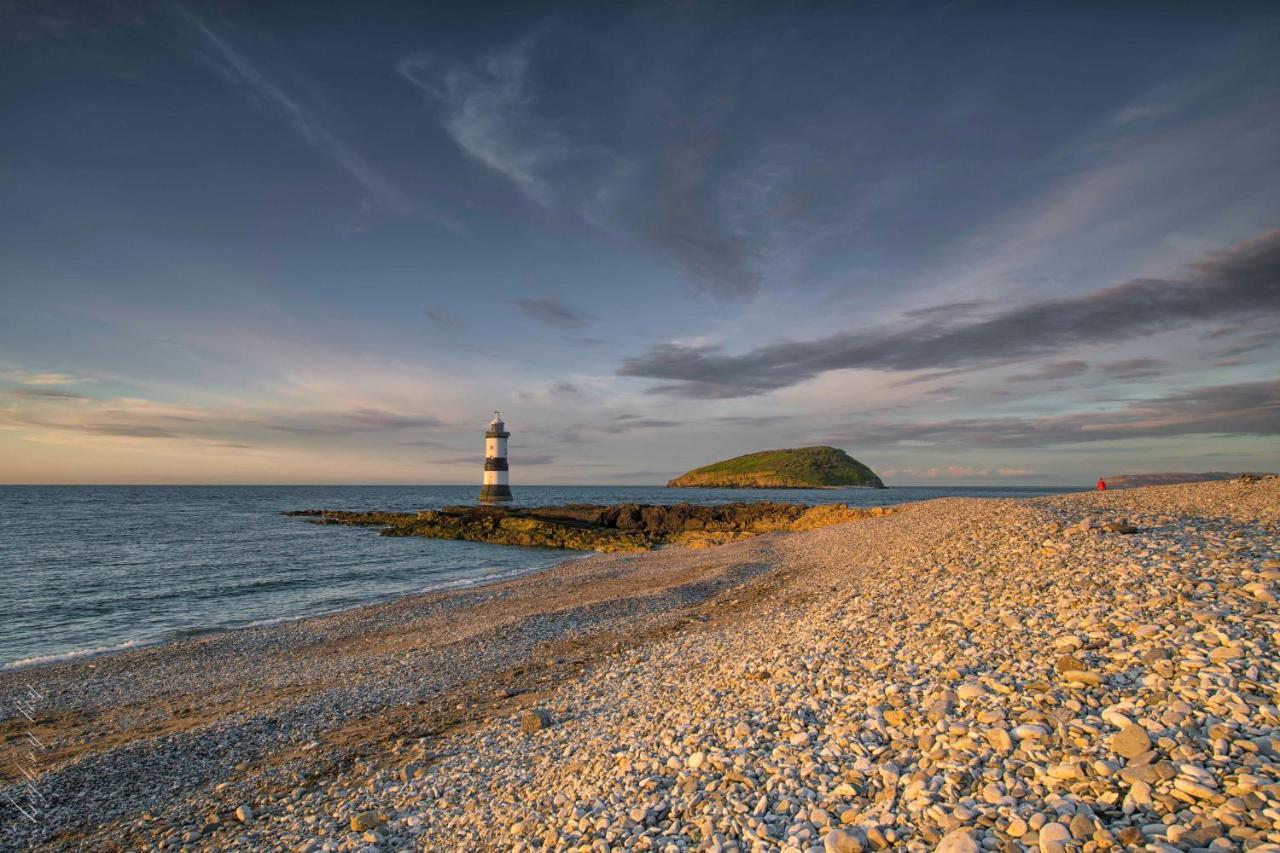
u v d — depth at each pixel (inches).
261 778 422.6
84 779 433.1
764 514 2600.9
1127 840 184.5
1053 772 228.2
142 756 467.5
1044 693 291.3
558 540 2237.9
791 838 228.8
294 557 1862.7
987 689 309.9
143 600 1218.6
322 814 363.3
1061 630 362.9
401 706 565.9
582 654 704.4
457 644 780.0
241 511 4057.6
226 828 358.6
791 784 269.7
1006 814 211.8
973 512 925.2
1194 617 327.9
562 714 492.1
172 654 799.1
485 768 398.9
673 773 314.3
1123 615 353.1
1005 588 467.2
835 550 1198.9
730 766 299.1
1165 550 460.4
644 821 270.4
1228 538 467.5
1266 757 208.8
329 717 542.0
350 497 6909.5
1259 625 305.4
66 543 2132.1
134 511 4008.4
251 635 891.4
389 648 801.6
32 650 869.2
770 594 904.9
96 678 701.9
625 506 2810.0
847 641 459.2
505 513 2886.3
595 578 1330.0
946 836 204.7
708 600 961.5
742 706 388.5
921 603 499.2
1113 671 296.5
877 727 303.7
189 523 3061.0
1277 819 178.2
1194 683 265.1
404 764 429.1
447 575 1550.2
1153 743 228.8
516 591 1200.2
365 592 1311.5
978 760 250.2
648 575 1322.6
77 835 363.3
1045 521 638.5
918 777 246.5
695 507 2783.0
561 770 362.3
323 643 843.4
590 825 278.7
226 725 526.3
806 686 389.1
